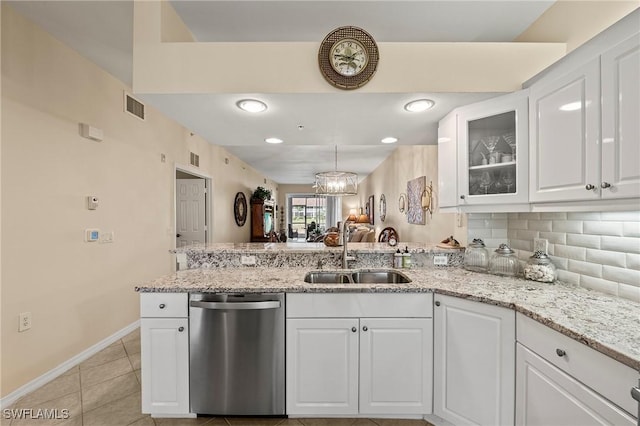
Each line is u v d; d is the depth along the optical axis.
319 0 1.81
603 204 1.24
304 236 11.60
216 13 1.90
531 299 1.41
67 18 1.99
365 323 1.66
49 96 2.15
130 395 1.95
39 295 2.08
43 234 2.11
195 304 1.64
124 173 2.93
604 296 1.46
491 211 1.79
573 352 1.05
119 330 2.86
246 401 1.68
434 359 1.66
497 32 2.11
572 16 1.68
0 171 1.85
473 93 1.70
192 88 1.66
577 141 1.33
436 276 1.96
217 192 5.20
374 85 1.67
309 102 1.79
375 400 1.67
